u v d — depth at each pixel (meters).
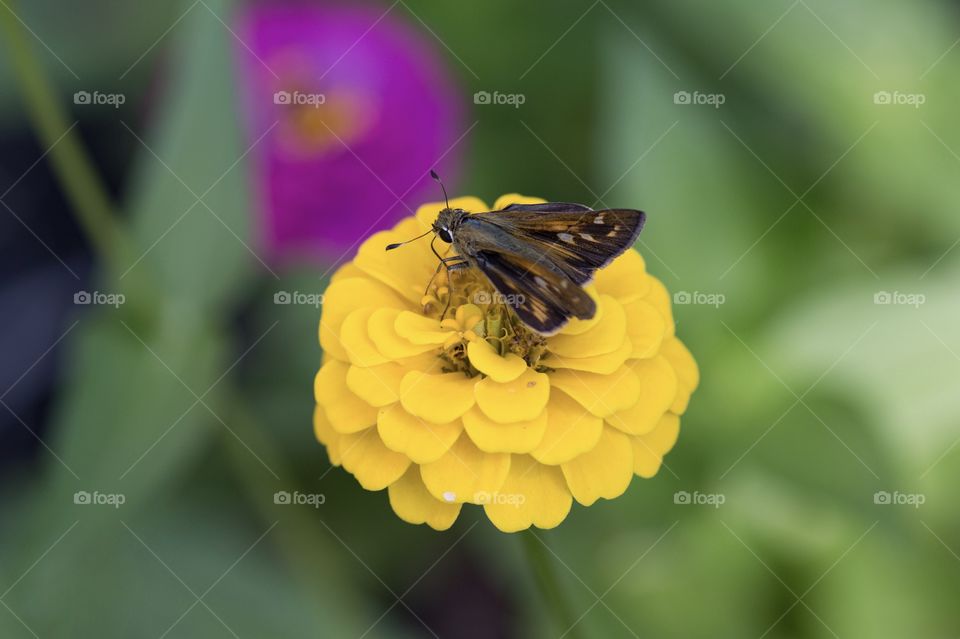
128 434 0.30
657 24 0.34
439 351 0.27
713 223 0.32
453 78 0.35
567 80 0.35
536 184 0.34
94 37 0.35
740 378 0.31
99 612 0.30
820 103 0.33
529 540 0.27
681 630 0.30
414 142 0.31
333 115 0.31
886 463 0.30
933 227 0.32
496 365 0.26
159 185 0.30
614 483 0.26
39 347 0.34
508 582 0.32
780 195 0.33
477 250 0.26
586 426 0.26
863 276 0.32
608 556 0.31
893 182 0.33
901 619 0.30
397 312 0.26
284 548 0.31
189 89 0.30
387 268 0.27
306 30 0.32
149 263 0.30
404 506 0.26
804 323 0.32
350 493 0.33
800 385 0.31
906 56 0.33
